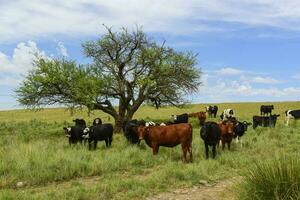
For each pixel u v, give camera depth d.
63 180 14.20
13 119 56.97
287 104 83.50
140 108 77.31
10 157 16.25
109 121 50.25
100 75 35.50
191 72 37.56
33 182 13.65
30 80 33.50
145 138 19.08
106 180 13.52
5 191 11.62
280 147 22.28
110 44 36.69
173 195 11.56
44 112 72.75
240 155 18.55
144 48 36.84
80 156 17.06
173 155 18.97
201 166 15.31
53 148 20.39
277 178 8.81
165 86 37.69
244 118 49.47
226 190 11.31
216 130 18.33
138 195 11.56
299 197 8.30
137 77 35.97
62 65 33.62
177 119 39.31
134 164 16.94
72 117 59.91
